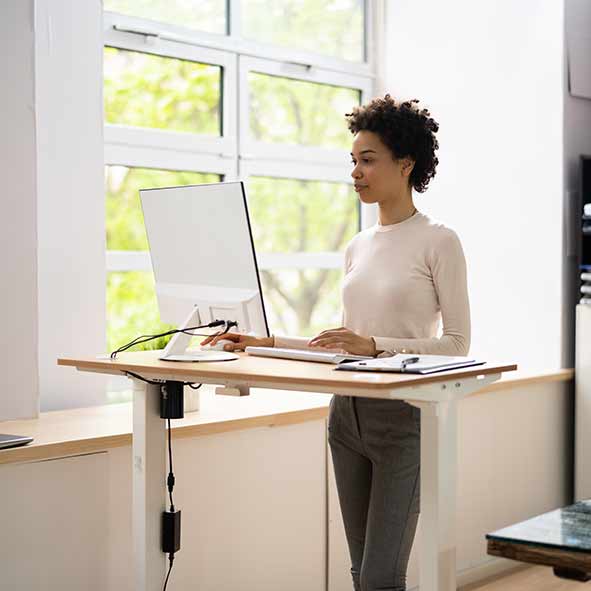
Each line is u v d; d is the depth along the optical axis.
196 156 3.77
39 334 3.14
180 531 2.59
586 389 3.96
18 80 2.78
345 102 4.43
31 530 2.51
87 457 2.63
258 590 3.10
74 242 3.22
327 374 1.99
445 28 4.32
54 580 2.57
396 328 2.39
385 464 2.33
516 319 4.16
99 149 3.29
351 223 4.46
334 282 4.38
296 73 4.16
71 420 2.92
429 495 2.02
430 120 2.47
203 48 3.78
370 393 1.86
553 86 4.00
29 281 2.82
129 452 2.75
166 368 2.20
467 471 3.73
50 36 3.15
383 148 2.40
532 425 4.00
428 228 2.40
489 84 4.19
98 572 2.67
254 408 3.18
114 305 3.51
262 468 3.09
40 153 3.13
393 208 2.46
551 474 4.11
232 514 3.01
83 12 3.23
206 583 2.94
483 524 3.82
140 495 2.50
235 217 2.28
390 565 2.33
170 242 2.47
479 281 4.27
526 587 3.73
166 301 2.51
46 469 2.54
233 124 3.90
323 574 3.32
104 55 3.49
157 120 3.67
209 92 3.85
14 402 2.83
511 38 4.12
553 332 4.04
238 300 2.30
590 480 3.96
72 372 3.22
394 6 4.48
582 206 3.96
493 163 4.20
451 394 2.03
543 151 4.04
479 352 4.29
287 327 4.19
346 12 4.42
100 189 3.29
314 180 4.27
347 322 2.50
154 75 3.65
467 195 4.30
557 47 3.98
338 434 2.44
